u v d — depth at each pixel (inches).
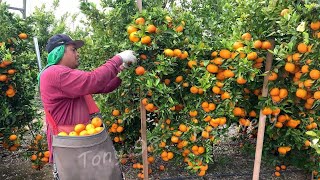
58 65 102.7
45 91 101.0
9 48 161.6
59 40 105.9
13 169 179.9
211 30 136.6
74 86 98.4
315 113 127.4
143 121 124.5
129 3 120.3
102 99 145.6
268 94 114.3
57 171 103.4
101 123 109.0
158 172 172.6
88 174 102.2
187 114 121.0
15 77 151.5
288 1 96.1
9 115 154.2
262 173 171.6
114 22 122.0
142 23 104.7
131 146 170.2
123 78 110.3
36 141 164.7
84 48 157.2
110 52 128.7
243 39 106.6
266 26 103.7
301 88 105.7
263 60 113.7
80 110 105.9
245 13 108.0
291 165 173.3
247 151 175.6
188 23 114.5
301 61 97.7
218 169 175.2
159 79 107.5
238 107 125.9
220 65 111.0
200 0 165.2
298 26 88.9
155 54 111.1
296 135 130.0
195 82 116.0
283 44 98.9
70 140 99.3
